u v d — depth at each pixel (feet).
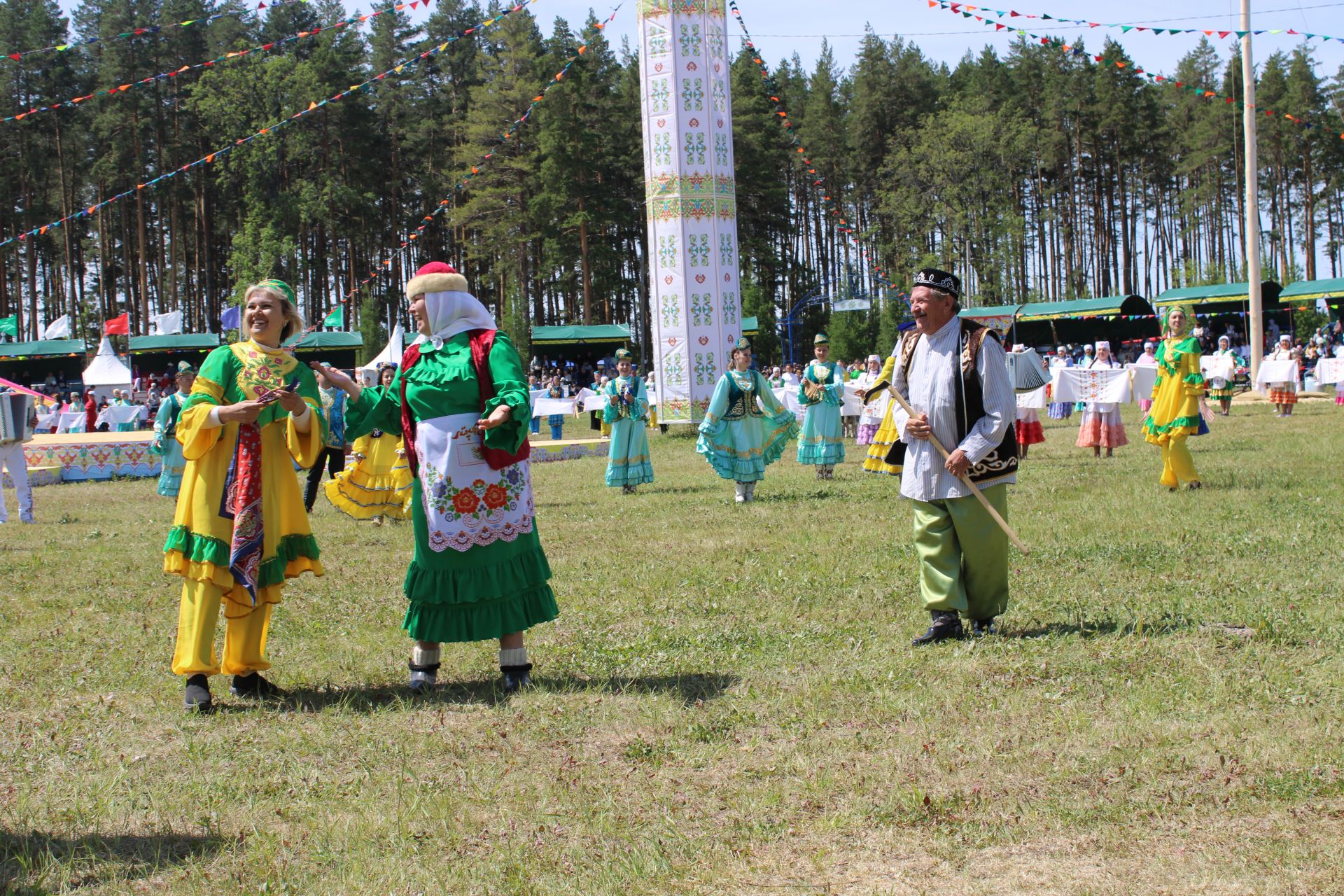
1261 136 206.18
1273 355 74.59
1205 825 10.75
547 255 185.57
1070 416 88.43
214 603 16.42
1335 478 35.24
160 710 16.49
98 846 11.73
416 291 16.92
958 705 14.70
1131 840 10.54
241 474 16.22
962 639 18.11
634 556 28.12
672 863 10.63
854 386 68.54
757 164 185.98
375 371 42.86
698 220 80.18
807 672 16.71
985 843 10.68
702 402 81.25
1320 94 209.67
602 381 106.42
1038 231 218.59
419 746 14.40
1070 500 33.58
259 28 190.29
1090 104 204.23
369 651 19.69
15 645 20.92
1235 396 93.25
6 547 35.58
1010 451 18.17
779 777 12.69
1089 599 20.26
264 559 16.78
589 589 24.09
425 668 17.17
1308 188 215.72
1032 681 15.47
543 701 15.99
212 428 16.08
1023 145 185.06
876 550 27.07
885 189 200.54
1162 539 25.82
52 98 179.01
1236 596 19.72
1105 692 14.85
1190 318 35.47
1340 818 10.68
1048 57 207.72
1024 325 151.94
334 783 13.32
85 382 127.95
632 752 13.73
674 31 79.77
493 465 16.65
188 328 201.05
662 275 81.15
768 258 193.06
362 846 11.37
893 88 211.41
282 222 174.91
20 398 42.80
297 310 17.46
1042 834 10.79
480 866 10.80
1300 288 146.61
